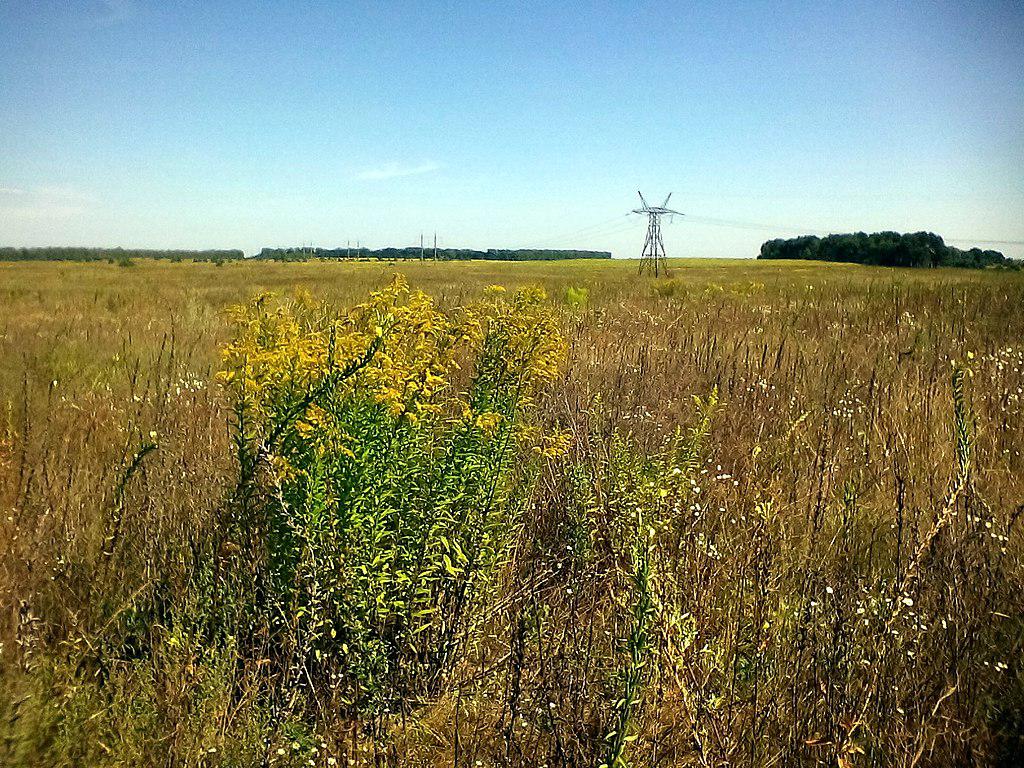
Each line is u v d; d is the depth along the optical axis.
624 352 8.28
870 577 3.81
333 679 3.29
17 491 4.31
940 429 5.55
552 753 2.97
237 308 3.93
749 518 4.39
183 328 12.05
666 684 2.95
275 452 3.49
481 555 3.79
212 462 4.75
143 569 3.83
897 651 3.24
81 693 3.02
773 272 53.66
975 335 9.82
